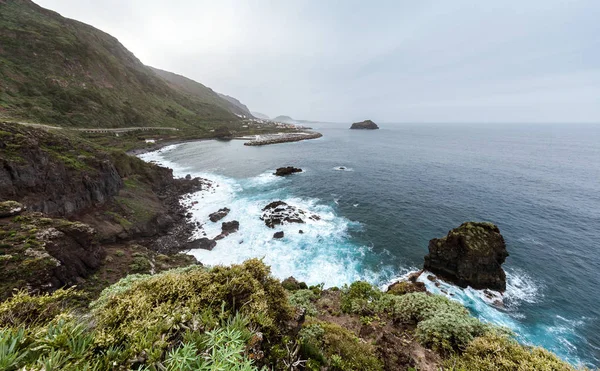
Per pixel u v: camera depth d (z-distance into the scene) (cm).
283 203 3569
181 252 2494
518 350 648
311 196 4031
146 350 285
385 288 2059
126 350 283
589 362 1479
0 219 1609
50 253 1541
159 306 357
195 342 304
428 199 3862
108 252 2106
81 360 261
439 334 791
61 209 2344
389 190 4291
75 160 2741
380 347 748
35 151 2272
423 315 952
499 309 1864
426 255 2358
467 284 2080
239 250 2553
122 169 3853
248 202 3775
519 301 1938
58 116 6588
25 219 1683
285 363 427
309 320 837
